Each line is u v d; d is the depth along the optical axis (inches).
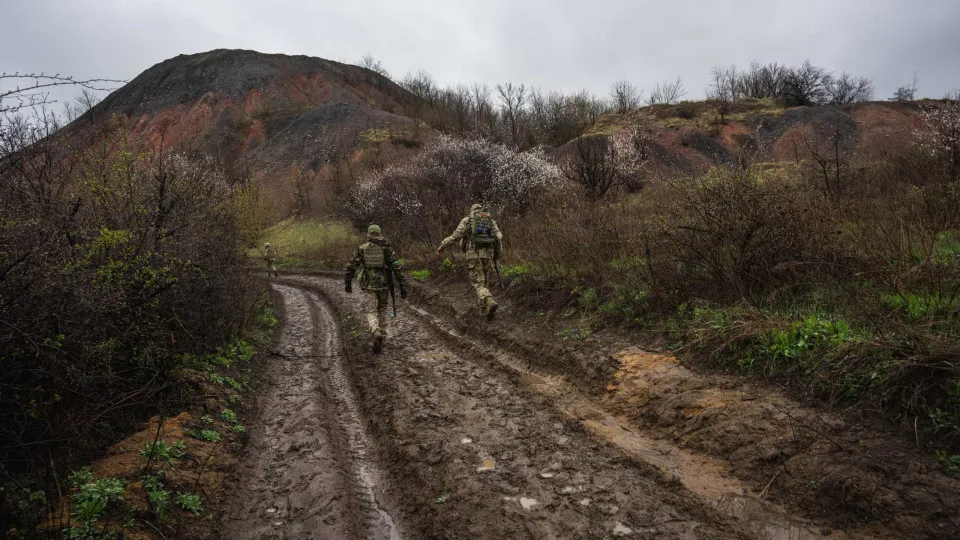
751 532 101.6
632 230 278.4
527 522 112.3
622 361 187.9
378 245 268.4
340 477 141.1
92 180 173.6
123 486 117.5
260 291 356.2
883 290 162.2
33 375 125.4
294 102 3051.2
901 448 107.8
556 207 399.9
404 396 196.4
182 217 222.4
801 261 183.9
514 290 308.5
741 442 126.8
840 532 97.3
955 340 120.0
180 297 206.1
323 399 207.2
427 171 735.1
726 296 197.8
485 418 169.6
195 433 154.8
